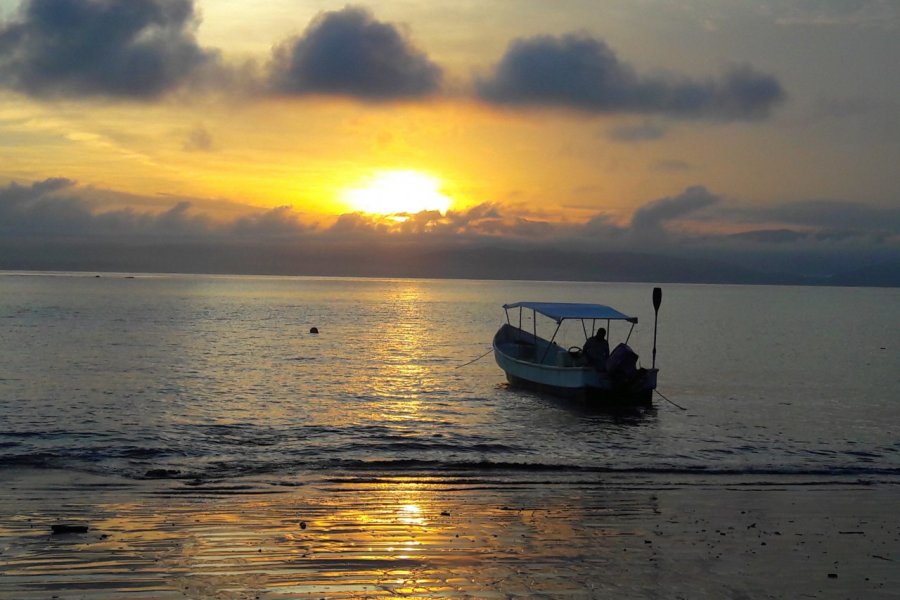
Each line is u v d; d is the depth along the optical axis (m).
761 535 10.40
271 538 9.65
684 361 40.72
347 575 8.41
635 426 20.69
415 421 20.73
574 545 9.73
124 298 110.44
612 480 13.66
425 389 27.77
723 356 43.75
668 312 103.31
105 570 8.38
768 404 25.59
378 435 18.41
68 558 8.72
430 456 15.87
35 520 10.26
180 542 9.40
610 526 10.66
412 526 10.37
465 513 11.16
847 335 62.22
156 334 51.03
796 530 10.69
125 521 10.29
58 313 72.75
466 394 26.58
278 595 7.82
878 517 11.45
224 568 8.53
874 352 46.97
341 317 77.00
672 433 19.64
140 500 11.51
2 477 12.98
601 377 23.59
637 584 8.42
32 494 11.76
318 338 51.06
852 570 9.09
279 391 26.45
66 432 18.05
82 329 54.09
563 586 8.29
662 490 12.93
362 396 25.66
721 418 22.39
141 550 9.05
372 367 34.97
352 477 13.50
